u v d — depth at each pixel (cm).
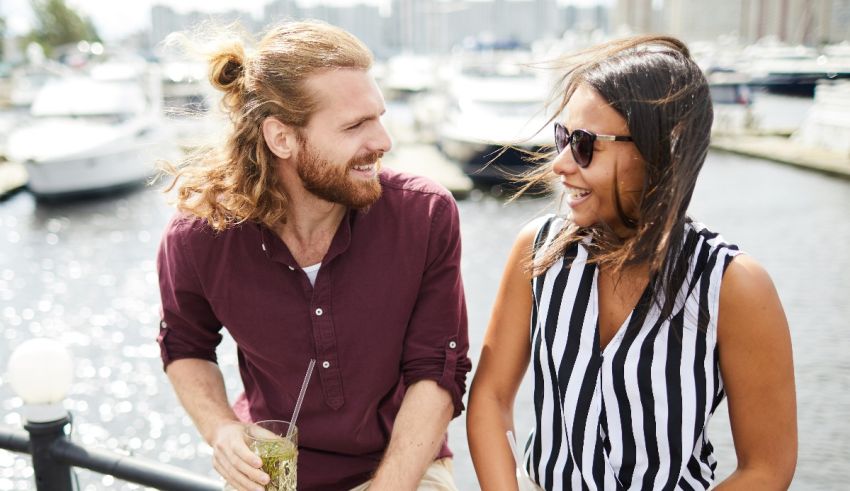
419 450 184
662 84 144
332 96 175
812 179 1433
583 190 153
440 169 1481
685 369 150
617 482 156
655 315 152
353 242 189
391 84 3322
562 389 159
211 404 196
